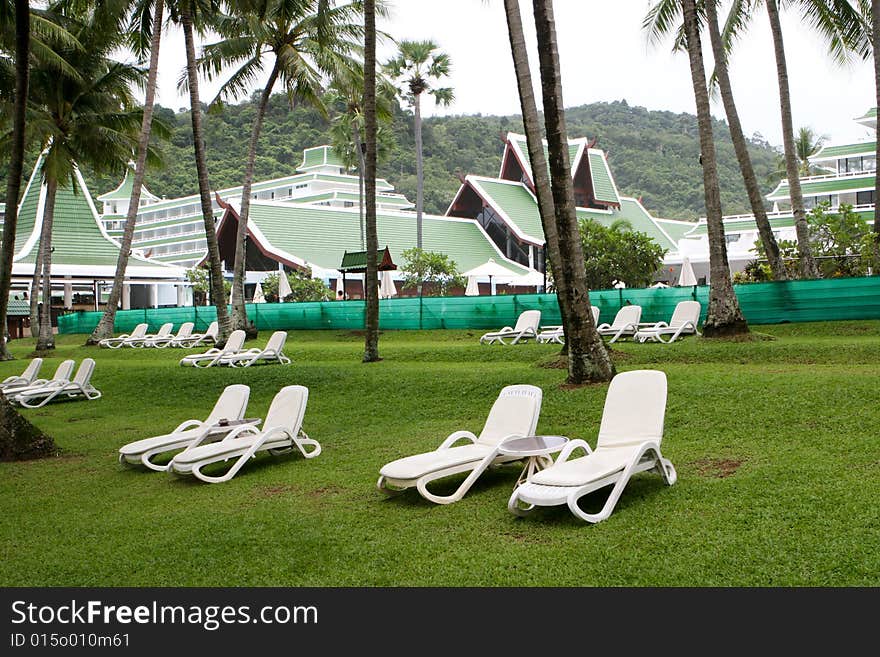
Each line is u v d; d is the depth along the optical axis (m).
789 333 19.08
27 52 12.91
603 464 6.87
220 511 7.80
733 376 11.94
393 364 18.02
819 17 23.27
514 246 59.47
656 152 131.50
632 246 32.69
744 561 5.29
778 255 21.02
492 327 25.81
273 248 49.25
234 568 6.11
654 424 7.36
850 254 23.73
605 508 6.49
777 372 12.17
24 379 19.95
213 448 9.50
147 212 83.56
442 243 56.72
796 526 5.79
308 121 99.75
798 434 8.77
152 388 18.39
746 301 21.00
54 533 7.41
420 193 43.50
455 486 8.25
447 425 11.75
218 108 28.36
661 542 5.77
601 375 12.57
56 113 28.66
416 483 7.39
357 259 31.41
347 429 12.33
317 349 23.28
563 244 12.69
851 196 51.25
